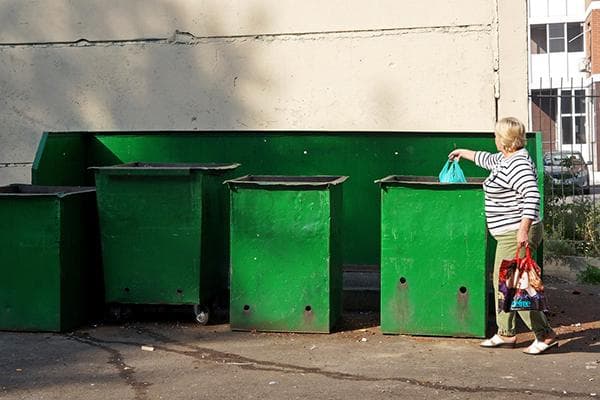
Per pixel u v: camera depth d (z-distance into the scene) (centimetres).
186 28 895
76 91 919
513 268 647
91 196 777
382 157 870
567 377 598
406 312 708
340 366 628
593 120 1287
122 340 712
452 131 855
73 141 890
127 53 908
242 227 723
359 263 881
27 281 733
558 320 778
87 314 773
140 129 910
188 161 901
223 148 895
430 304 703
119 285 752
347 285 842
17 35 925
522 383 584
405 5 853
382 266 709
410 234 701
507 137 652
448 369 618
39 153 827
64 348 687
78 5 912
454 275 697
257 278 725
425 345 686
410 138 866
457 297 698
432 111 857
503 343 676
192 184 737
